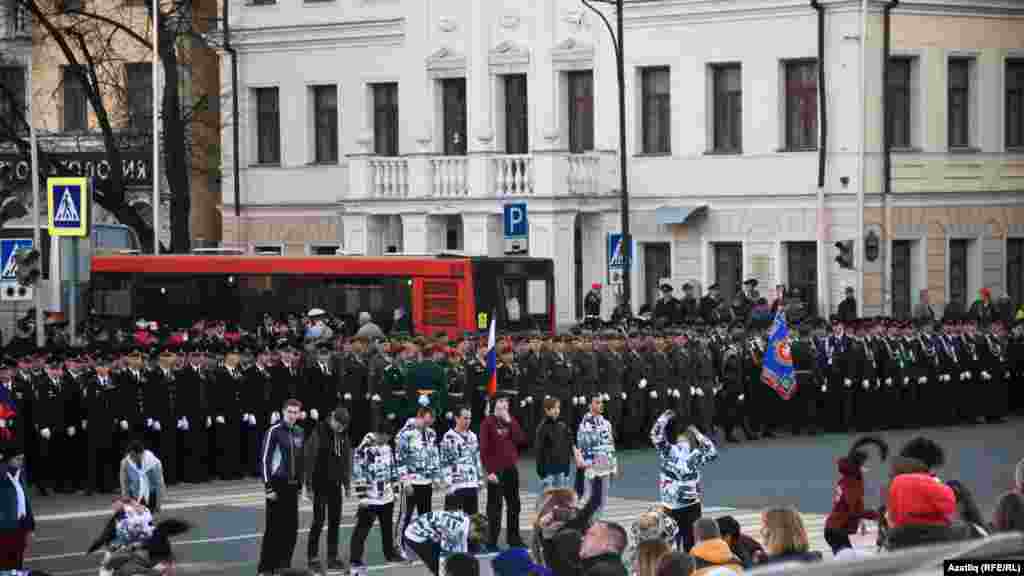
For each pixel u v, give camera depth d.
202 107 75.31
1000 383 53.06
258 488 40.75
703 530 17.88
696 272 68.25
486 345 44.47
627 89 69.31
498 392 44.34
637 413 46.91
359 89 75.31
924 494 16.72
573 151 70.06
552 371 45.38
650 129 69.31
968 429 51.34
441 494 39.38
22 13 80.62
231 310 59.53
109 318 61.44
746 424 49.16
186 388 41.47
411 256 56.97
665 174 68.69
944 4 66.31
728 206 67.38
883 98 65.12
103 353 40.66
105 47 71.94
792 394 48.69
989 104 67.69
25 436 40.00
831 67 64.81
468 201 69.88
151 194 76.19
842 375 50.38
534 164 68.44
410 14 74.00
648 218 69.19
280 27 76.94
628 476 40.97
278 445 28.45
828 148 65.00
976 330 52.91
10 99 71.81
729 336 49.25
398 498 31.86
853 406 50.84
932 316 57.72
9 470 27.45
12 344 44.81
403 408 41.88
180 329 56.97
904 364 51.19
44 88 81.75
